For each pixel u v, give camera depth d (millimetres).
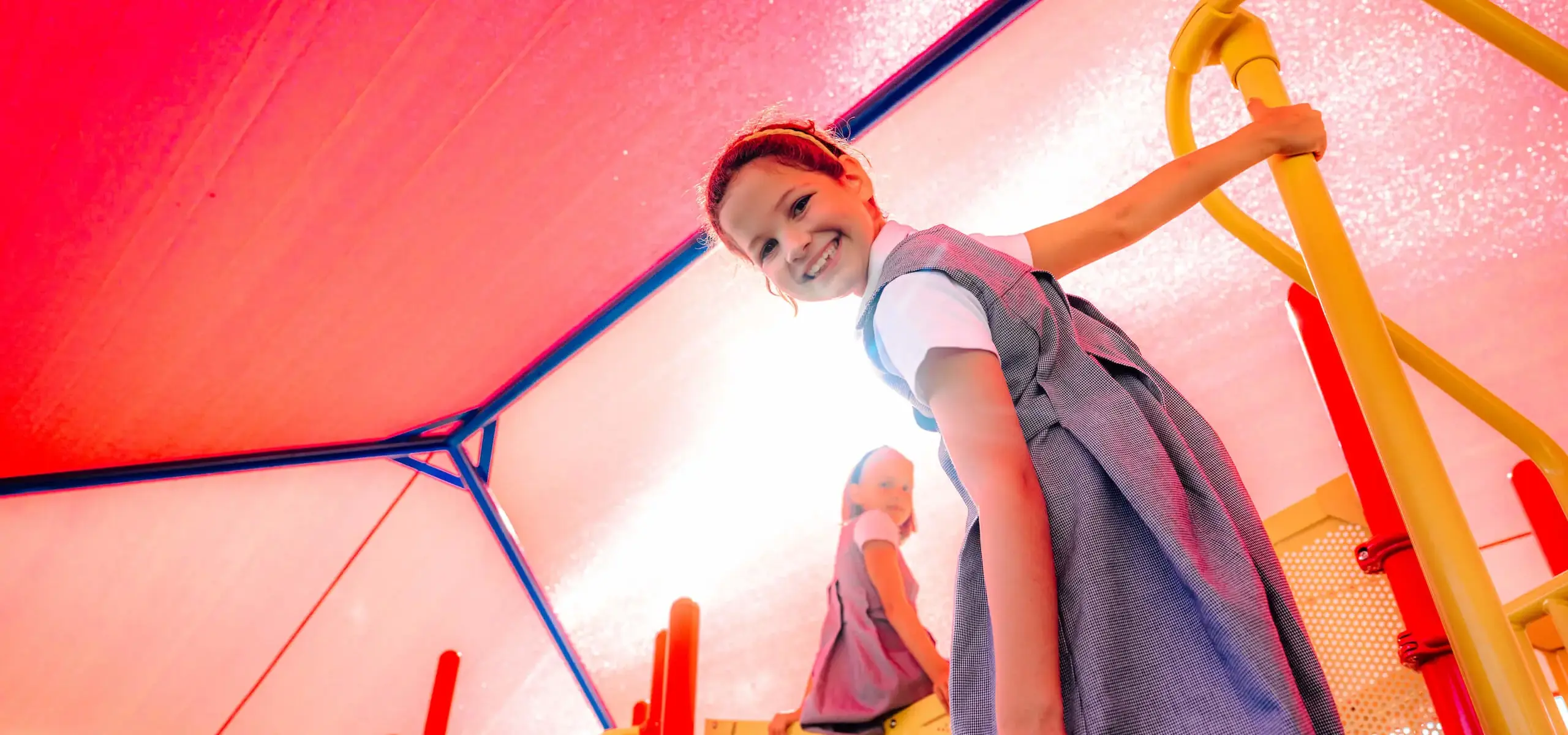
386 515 3418
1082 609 602
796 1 2000
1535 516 2074
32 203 1742
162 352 2236
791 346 3057
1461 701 980
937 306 697
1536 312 2588
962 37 2240
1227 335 2809
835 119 2336
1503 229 2514
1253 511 656
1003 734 566
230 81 1626
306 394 2611
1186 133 967
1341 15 2359
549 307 2670
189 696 3396
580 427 3299
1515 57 775
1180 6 2334
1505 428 945
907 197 2646
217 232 1928
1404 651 1037
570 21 1806
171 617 3184
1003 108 2469
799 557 3473
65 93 1545
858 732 1940
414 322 2461
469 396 3080
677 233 2525
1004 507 613
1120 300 2818
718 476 3387
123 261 1926
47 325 2051
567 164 2141
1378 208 2568
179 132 1686
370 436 3072
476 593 3705
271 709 3574
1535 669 1009
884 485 2389
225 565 3184
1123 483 618
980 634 661
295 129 1766
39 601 2869
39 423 2367
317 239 2043
